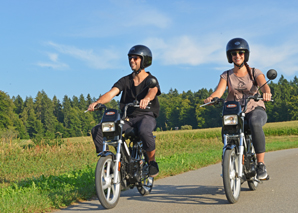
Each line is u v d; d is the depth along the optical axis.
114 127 5.64
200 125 193.50
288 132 50.69
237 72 6.41
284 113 176.12
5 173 11.66
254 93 6.38
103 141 5.82
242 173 5.81
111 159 5.66
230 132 5.68
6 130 95.31
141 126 6.04
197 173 9.81
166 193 6.82
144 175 6.17
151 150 6.14
